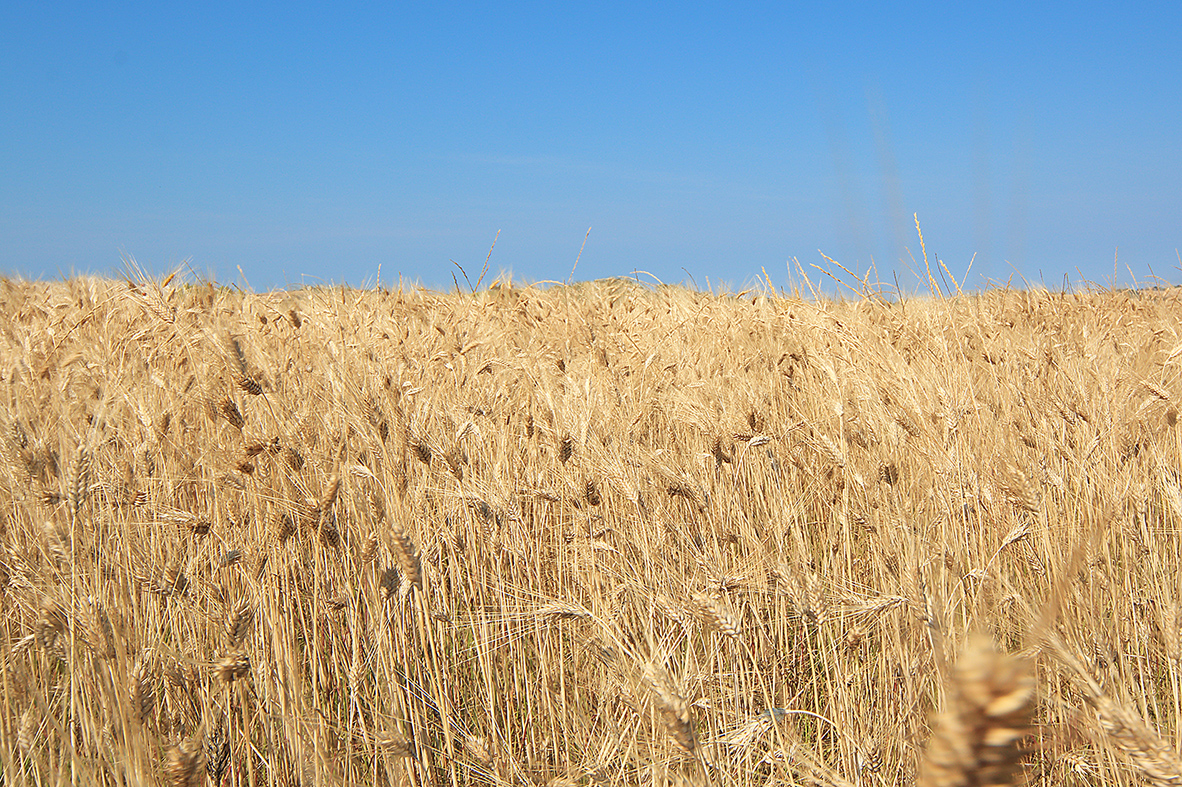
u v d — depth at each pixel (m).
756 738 2.88
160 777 2.74
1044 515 4.06
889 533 4.02
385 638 3.59
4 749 2.99
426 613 3.88
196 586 3.99
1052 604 1.96
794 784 2.83
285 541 3.97
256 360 5.72
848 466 4.45
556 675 3.77
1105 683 2.90
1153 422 5.28
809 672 3.78
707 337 8.17
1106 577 3.80
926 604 2.89
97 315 7.36
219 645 3.78
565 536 4.30
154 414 4.83
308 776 2.97
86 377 5.41
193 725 3.26
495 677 3.83
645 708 2.85
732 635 3.03
